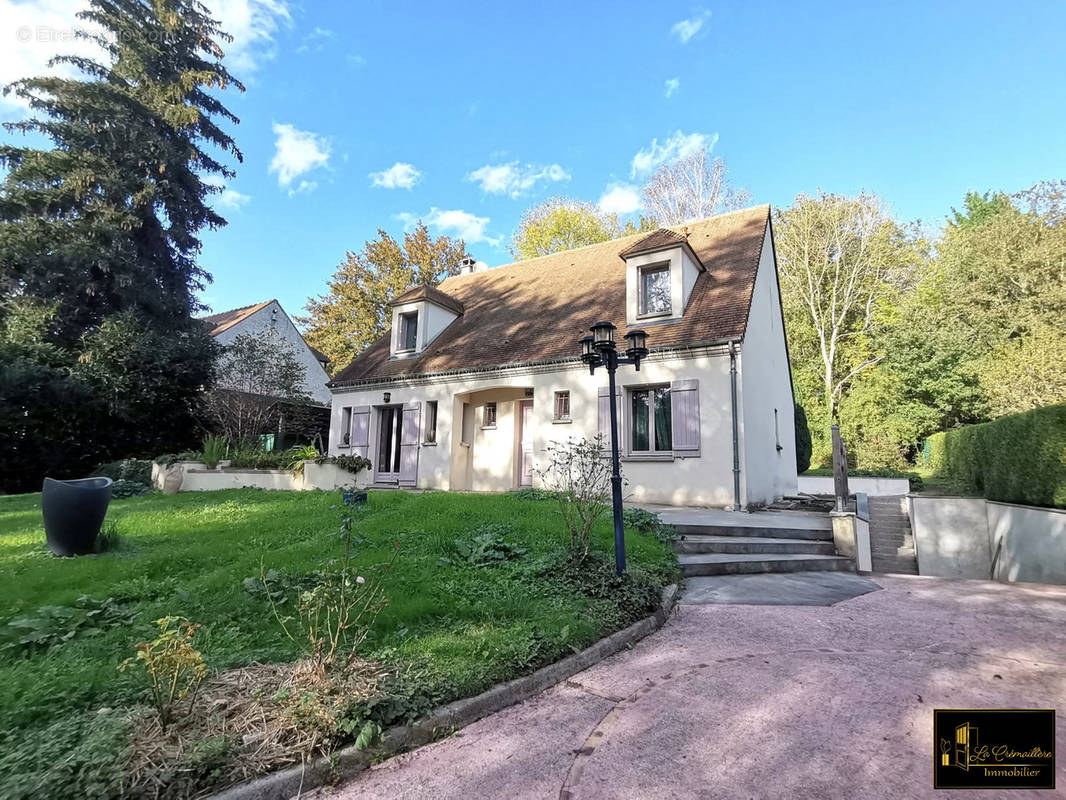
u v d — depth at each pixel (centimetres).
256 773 239
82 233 1669
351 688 301
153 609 417
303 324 3312
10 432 1511
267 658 342
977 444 969
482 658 360
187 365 1780
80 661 328
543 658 381
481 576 543
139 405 1698
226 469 1280
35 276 1606
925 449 2278
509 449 1445
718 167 2677
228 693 294
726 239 1440
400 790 249
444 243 3222
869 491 1783
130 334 1650
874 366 2583
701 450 1091
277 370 1844
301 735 264
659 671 397
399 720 292
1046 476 685
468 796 244
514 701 346
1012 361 1589
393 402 1582
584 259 1745
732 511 1029
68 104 1642
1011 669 381
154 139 1738
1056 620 500
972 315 2200
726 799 238
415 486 1491
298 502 942
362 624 396
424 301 1648
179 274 1925
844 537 784
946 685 356
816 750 278
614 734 302
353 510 816
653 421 1191
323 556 568
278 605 430
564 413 1291
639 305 1284
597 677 389
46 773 217
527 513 817
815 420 2642
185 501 994
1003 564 803
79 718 261
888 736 291
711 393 1097
